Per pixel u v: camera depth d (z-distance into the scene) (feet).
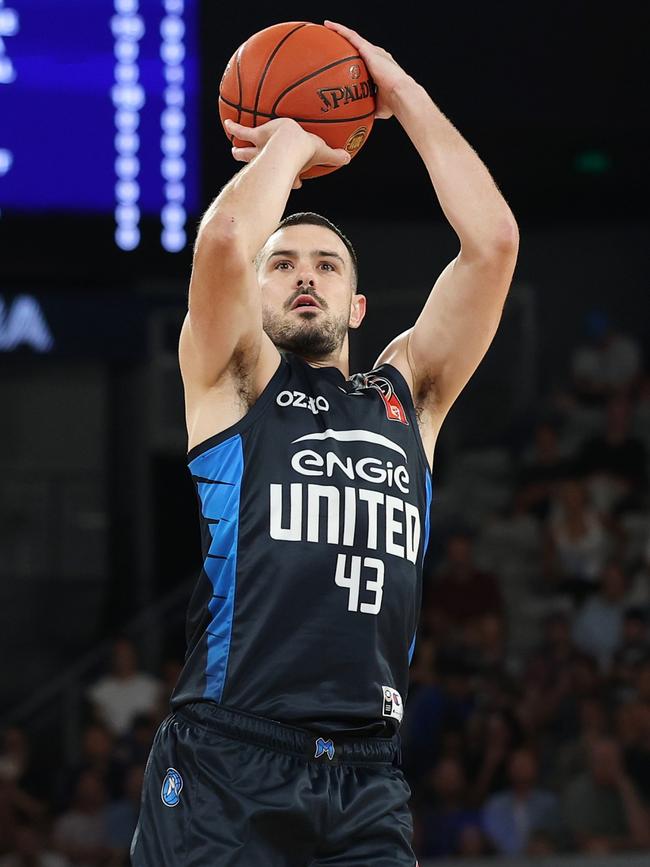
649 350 110.32
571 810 70.23
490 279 27.27
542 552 93.86
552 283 112.47
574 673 80.07
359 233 110.32
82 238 93.09
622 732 73.00
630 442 101.04
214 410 25.46
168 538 113.50
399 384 27.32
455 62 79.92
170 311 109.40
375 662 24.84
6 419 114.52
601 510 96.53
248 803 23.97
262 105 27.43
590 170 92.94
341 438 25.66
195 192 76.89
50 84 76.07
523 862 62.49
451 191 27.43
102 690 84.94
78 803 75.61
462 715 77.25
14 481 114.21
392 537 25.39
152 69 76.64
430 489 27.12
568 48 80.69
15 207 75.77
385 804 24.76
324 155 27.37
